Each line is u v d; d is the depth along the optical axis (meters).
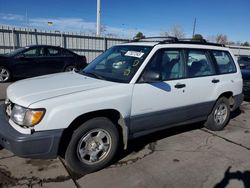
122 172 3.45
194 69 4.46
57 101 3.00
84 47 19.12
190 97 4.33
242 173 3.56
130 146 4.27
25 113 2.92
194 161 3.85
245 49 32.41
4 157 3.71
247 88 7.88
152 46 3.95
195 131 5.14
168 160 3.84
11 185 3.05
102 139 3.42
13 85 3.66
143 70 3.69
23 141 2.84
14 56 10.12
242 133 5.18
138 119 3.69
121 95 3.43
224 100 5.11
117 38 20.64
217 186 3.23
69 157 3.21
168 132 4.99
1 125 3.08
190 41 4.55
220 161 3.89
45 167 3.49
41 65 10.66
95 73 4.02
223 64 5.11
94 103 3.18
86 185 3.12
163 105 3.94
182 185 3.21
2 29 15.41
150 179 3.31
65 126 3.02
